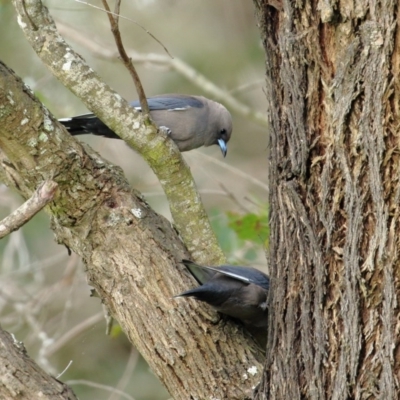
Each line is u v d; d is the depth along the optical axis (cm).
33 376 751
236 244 1392
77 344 1731
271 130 754
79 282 1534
